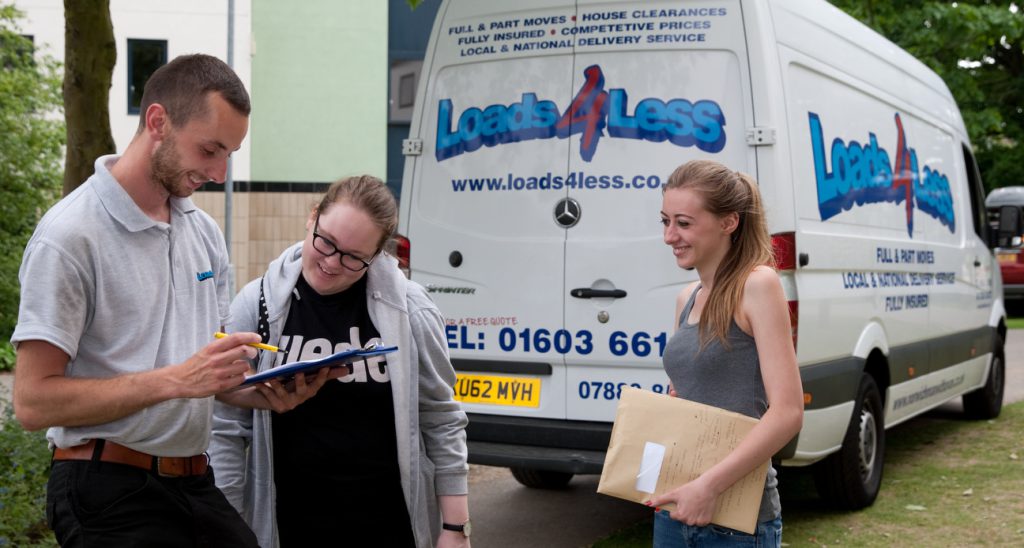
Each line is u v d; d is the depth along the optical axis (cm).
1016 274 1914
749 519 280
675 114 527
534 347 548
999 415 942
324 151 1969
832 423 557
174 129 253
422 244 577
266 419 295
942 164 787
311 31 1950
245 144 1886
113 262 253
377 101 1970
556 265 543
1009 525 575
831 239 561
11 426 550
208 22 1856
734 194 298
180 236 272
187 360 252
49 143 1276
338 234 279
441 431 311
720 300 292
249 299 304
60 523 260
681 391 300
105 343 256
